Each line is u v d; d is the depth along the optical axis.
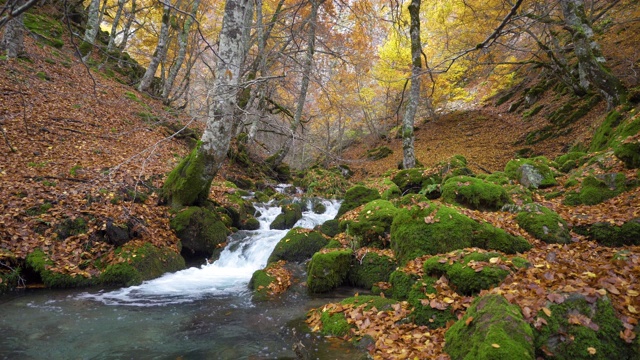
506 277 4.30
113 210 7.97
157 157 12.82
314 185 17.03
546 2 13.32
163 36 18.78
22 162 9.33
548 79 23.78
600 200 8.05
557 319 3.28
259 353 4.17
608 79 13.38
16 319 5.03
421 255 5.77
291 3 18.09
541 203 8.55
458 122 28.20
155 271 7.22
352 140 34.62
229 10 8.17
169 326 4.96
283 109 18.09
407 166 14.00
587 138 14.60
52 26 18.97
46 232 6.96
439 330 4.10
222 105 8.95
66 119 12.64
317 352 4.12
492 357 2.92
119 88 17.30
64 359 3.99
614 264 4.56
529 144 19.83
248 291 6.65
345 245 7.49
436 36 22.75
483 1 18.41
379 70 25.31
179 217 8.62
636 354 3.08
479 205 8.11
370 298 5.28
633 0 17.41
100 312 5.41
